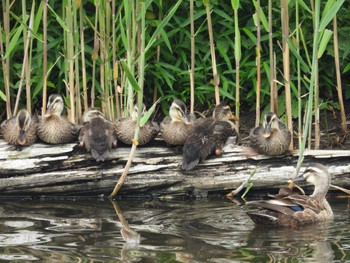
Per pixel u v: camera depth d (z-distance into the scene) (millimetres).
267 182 15773
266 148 15703
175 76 18594
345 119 17609
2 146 15891
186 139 15945
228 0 18672
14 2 18328
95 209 14781
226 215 14219
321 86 18781
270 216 13359
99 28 18062
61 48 18062
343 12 18109
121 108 17375
